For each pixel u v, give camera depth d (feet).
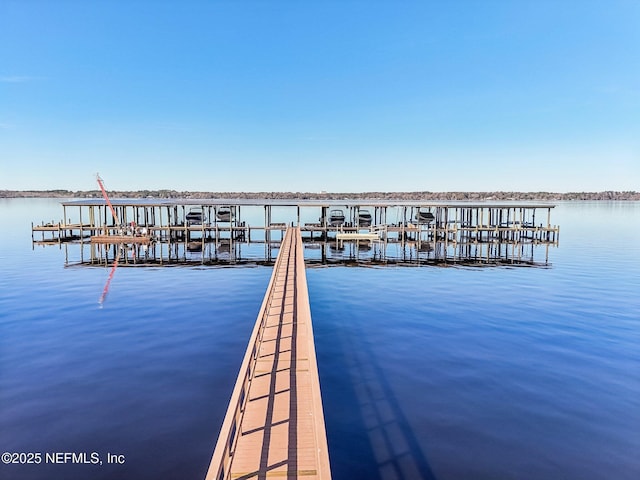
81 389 34.06
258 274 87.92
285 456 19.20
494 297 67.62
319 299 66.49
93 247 120.26
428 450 26.32
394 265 101.09
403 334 48.85
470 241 150.71
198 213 159.33
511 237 161.17
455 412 30.99
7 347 43.65
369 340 46.83
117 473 23.99
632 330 50.34
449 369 38.75
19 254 115.44
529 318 55.42
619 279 82.58
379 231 161.17
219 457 14.71
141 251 127.75
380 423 29.43
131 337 46.98
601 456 25.86
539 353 42.78
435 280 82.23
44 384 34.96
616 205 605.73
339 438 27.58
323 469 15.53
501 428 28.86
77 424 28.96
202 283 78.07
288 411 23.21
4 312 57.21
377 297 67.77
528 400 32.89
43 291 70.49
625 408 31.76
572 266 98.99
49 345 44.27
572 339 47.03
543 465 24.95
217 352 42.47
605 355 42.29
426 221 155.74
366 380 36.40
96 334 47.98
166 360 40.34
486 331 49.96
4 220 242.58
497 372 38.06
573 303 63.52
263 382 26.81
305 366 29.30
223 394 33.40
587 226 221.25
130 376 36.63
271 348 32.68
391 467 24.61
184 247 138.00
